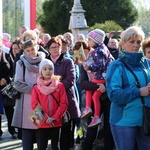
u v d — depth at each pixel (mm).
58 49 5918
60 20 30906
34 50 5633
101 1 29922
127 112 4152
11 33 23688
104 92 5672
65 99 5395
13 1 23781
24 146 5676
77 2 18688
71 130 6645
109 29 13984
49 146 7031
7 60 7609
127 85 4188
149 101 4184
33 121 5285
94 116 5691
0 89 7375
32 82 5594
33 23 14203
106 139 5785
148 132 4074
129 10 30719
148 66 4348
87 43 6488
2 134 8273
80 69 5969
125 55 4234
